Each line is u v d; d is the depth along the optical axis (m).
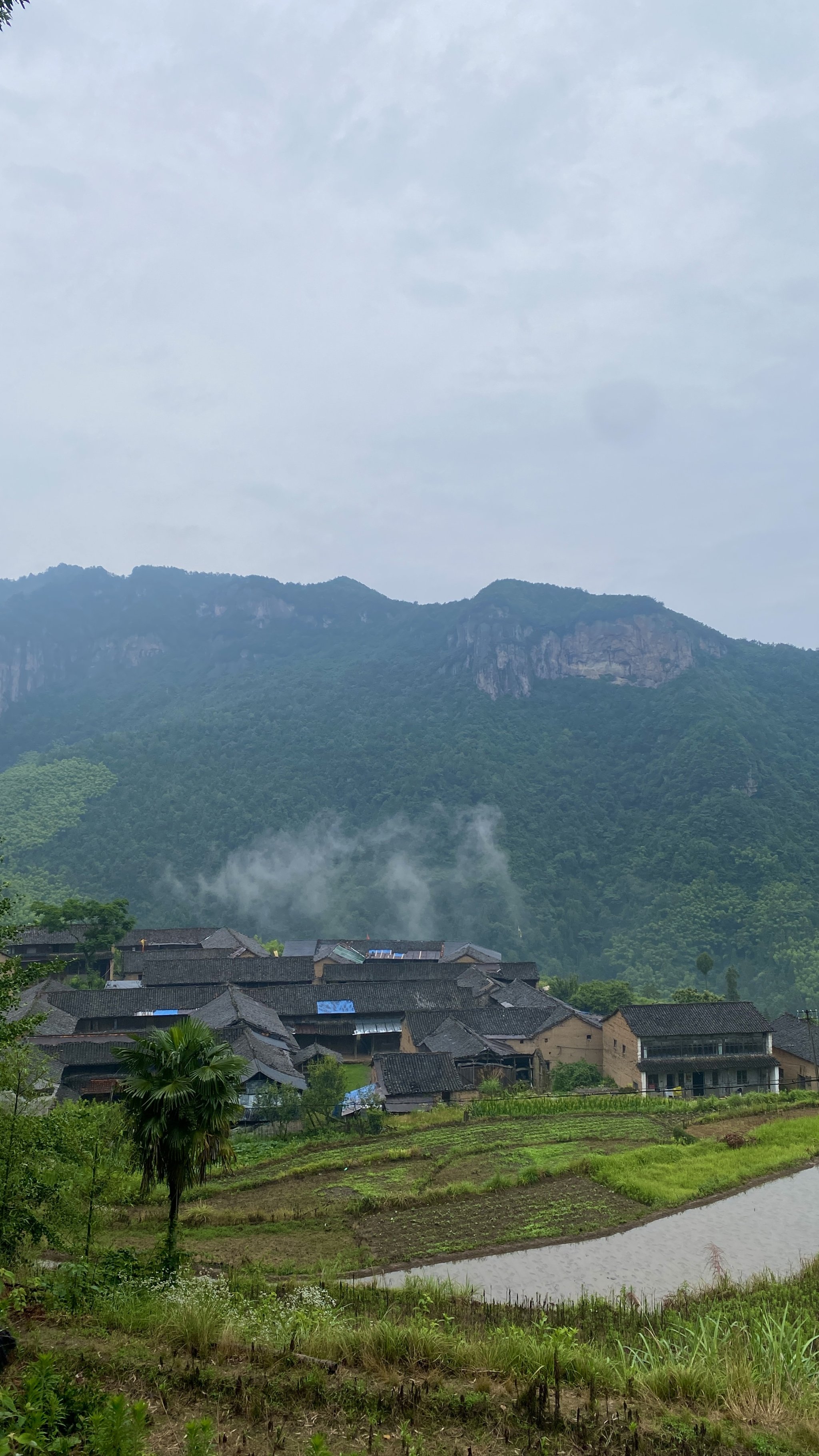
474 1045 70.81
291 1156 47.44
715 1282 27.11
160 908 188.75
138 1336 12.02
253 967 95.56
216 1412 9.40
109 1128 24.20
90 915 98.00
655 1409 10.69
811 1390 11.66
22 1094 22.62
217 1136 24.02
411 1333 12.31
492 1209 36.16
